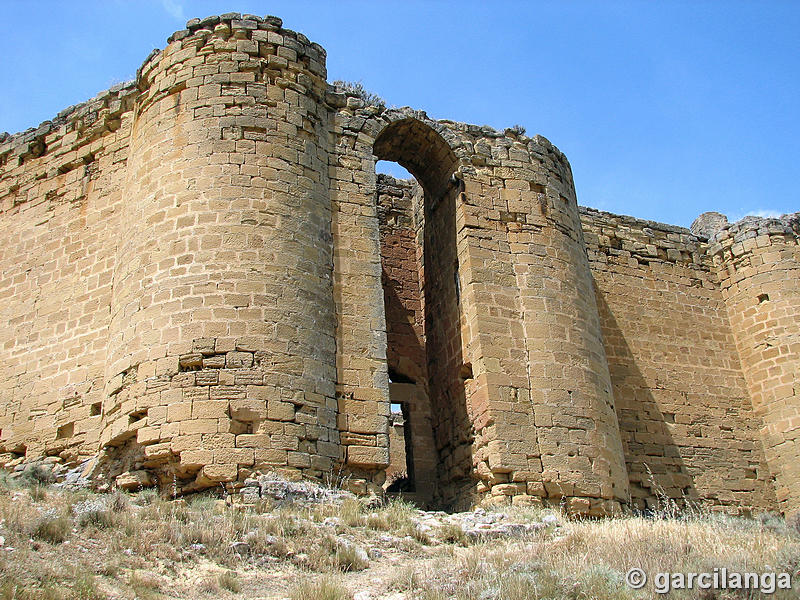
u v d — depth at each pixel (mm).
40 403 18547
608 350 24203
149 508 12898
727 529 14883
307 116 18453
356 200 18609
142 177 17719
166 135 17688
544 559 11492
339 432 16031
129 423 15258
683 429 23953
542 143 21703
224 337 15430
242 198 16750
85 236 19875
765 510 23594
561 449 17484
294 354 15820
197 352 15250
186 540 11578
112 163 20328
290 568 11203
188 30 18703
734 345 26172
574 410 18047
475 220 19750
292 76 18578
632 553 11664
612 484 17672
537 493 16875
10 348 19609
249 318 15703
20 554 10023
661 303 25828
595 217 26281
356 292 17594
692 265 27016
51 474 16734
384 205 26156
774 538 13367
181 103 17844
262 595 10156
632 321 25078
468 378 18781
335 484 15430
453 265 20156
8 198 21719
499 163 20781
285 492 14141
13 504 12250
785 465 23859
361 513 14109
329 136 19000
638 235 26734
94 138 21000
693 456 23656
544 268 19734
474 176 20328
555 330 18906
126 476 14906
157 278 16234
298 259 16781
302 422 15359
